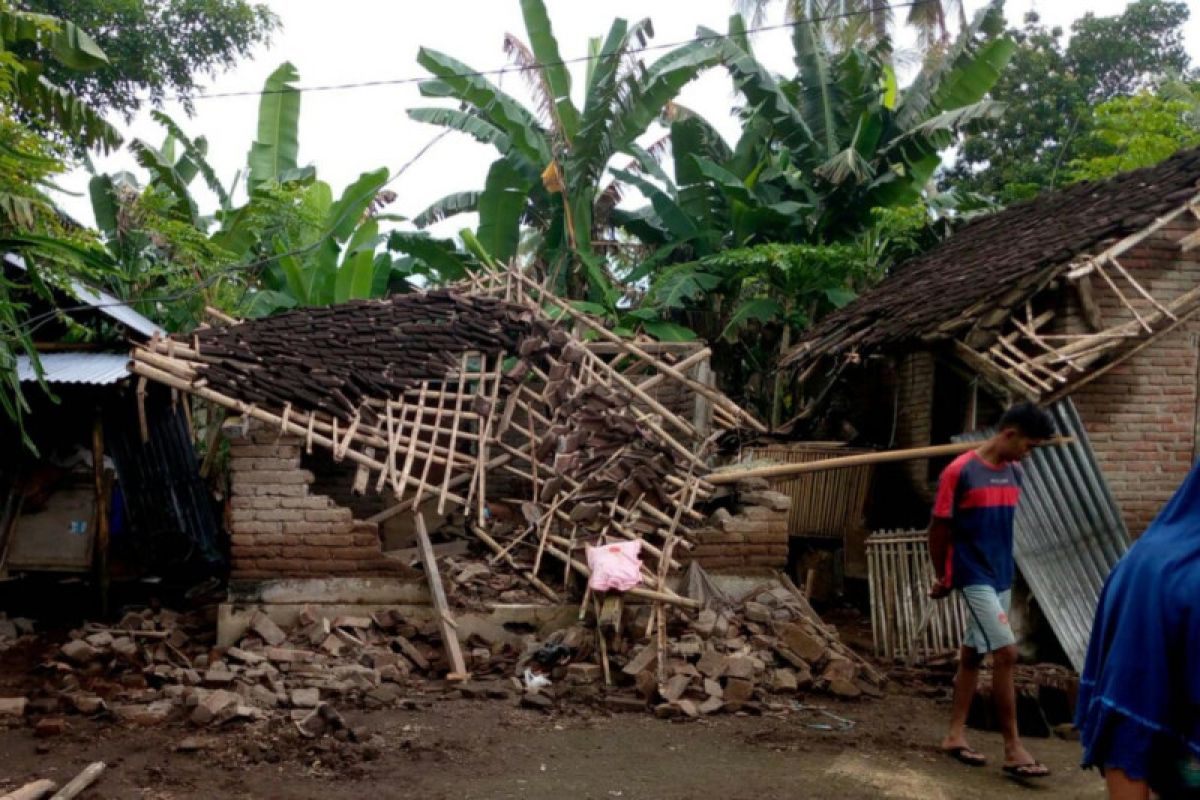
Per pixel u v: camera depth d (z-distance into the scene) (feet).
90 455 34.22
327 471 35.32
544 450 29.73
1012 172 74.13
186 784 16.63
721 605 27.07
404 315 33.09
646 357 33.53
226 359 28.48
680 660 23.88
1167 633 6.79
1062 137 75.05
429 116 52.44
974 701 21.49
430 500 29.68
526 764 18.07
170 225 45.21
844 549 38.40
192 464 38.14
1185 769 6.78
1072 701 22.13
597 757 18.63
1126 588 7.13
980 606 18.40
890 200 50.37
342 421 27.99
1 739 19.16
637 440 30.12
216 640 27.09
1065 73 79.92
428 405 30.01
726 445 37.73
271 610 26.55
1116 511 29.25
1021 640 28.94
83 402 34.09
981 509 18.61
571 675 23.82
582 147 49.60
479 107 48.42
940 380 36.88
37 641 28.48
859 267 50.19
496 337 31.78
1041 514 28.43
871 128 50.88
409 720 20.74
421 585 27.02
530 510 28.89
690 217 55.31
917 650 27.86
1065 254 30.96
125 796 16.08
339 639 25.44
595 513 27.99
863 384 43.19
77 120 32.94
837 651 26.05
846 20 63.52
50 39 32.50
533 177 52.39
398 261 56.75
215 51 66.74
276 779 16.97
